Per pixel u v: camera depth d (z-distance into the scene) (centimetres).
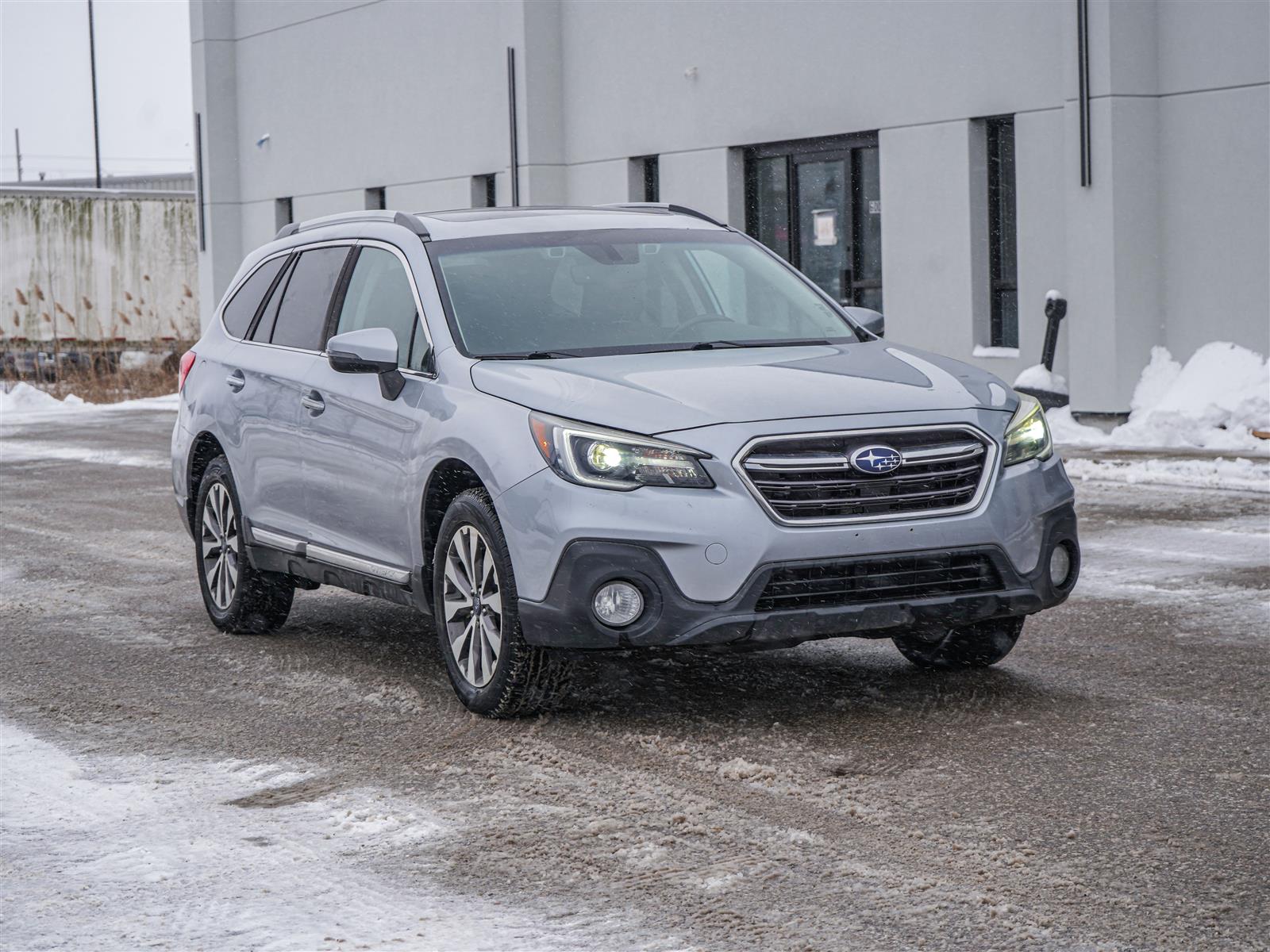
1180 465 1338
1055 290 1695
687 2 2072
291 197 2838
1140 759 534
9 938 402
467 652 622
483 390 614
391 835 477
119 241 3300
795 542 555
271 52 2827
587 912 409
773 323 700
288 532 745
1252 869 428
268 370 764
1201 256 1586
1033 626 767
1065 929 389
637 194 2202
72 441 2016
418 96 2500
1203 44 1562
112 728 620
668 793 511
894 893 416
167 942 396
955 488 581
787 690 644
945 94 1783
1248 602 810
